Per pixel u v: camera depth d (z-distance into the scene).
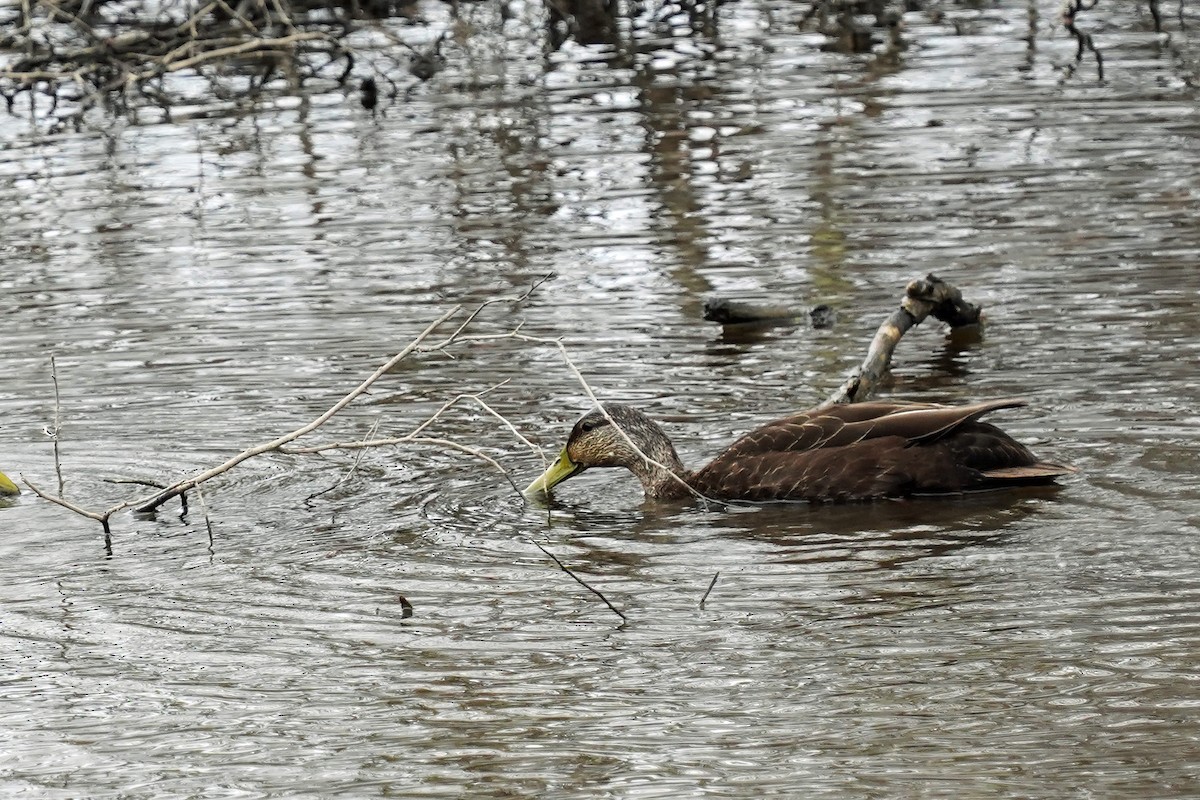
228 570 11.27
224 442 14.05
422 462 13.53
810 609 10.08
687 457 13.05
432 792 8.04
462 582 10.88
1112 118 23.66
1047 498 11.77
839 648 9.48
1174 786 7.68
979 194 20.48
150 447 14.01
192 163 24.23
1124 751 8.05
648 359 15.73
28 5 28.48
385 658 9.69
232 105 27.91
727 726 8.57
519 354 16.05
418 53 29.27
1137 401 13.61
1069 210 19.55
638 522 12.02
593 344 16.20
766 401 14.41
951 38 29.73
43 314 17.81
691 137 24.12
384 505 12.56
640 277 18.25
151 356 16.34
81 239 20.66
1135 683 8.78
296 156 24.34
